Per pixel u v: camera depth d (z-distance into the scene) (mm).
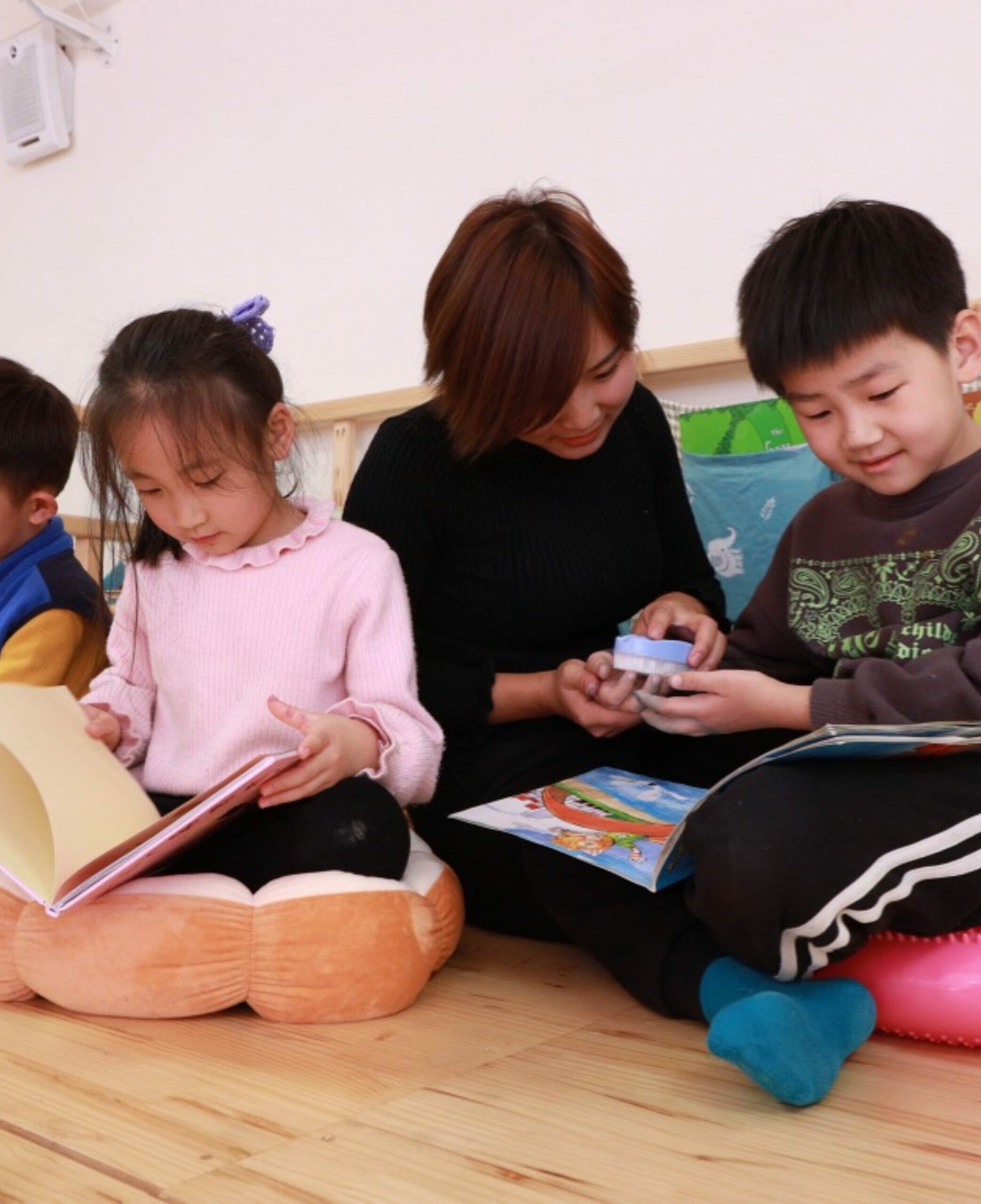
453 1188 565
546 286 930
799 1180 576
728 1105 684
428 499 1158
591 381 982
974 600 925
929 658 874
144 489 1039
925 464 931
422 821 1185
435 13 2082
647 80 1837
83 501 2602
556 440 1044
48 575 1325
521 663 1188
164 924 862
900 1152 613
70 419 1411
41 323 2787
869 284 875
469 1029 848
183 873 1013
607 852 849
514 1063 766
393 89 2152
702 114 1783
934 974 792
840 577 1050
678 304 1823
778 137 1713
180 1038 824
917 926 797
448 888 1003
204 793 846
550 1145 621
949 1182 575
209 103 2438
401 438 1174
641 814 942
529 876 998
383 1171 585
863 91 1636
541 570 1158
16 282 2830
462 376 972
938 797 764
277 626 1072
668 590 1326
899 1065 762
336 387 2271
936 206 1581
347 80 2219
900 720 847
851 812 757
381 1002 869
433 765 1042
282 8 2301
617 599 1210
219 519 1046
